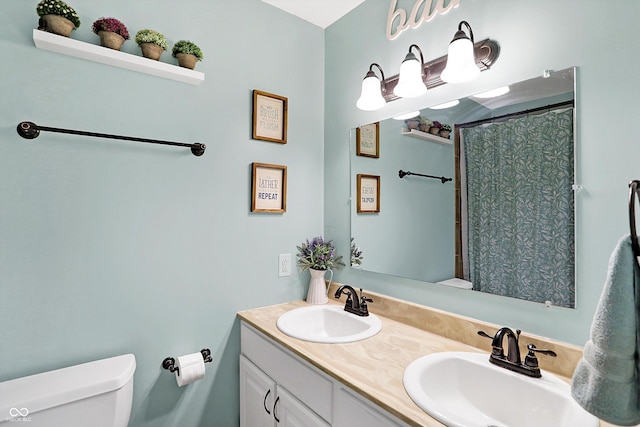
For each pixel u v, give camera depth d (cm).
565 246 104
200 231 154
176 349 147
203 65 156
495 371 102
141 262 139
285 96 184
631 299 54
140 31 133
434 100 143
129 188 136
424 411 81
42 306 118
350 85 185
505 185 118
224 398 162
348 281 185
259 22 175
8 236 113
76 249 125
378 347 123
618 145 93
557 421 87
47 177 119
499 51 120
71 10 118
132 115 137
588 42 99
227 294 163
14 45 114
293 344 125
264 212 174
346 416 101
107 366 123
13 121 113
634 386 53
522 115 114
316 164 198
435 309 139
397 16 159
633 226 56
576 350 99
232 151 164
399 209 156
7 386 108
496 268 120
